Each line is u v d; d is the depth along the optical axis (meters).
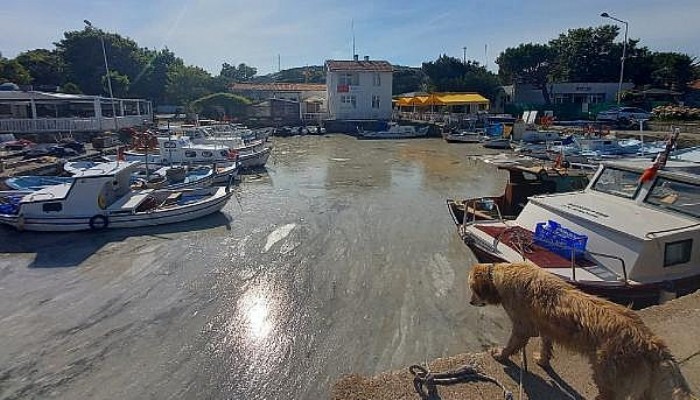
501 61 69.19
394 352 7.56
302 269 11.23
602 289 7.24
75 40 62.53
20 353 7.65
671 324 4.91
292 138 47.31
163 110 63.34
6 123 30.80
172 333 8.27
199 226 15.20
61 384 6.84
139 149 26.55
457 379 4.14
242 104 57.06
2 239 13.75
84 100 35.62
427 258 11.90
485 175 25.25
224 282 10.51
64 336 8.18
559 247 8.30
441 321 8.55
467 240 9.48
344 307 9.18
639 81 60.81
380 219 15.91
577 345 3.70
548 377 4.18
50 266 11.62
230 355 7.55
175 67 69.81
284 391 6.63
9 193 16.62
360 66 56.75
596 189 9.66
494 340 7.87
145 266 11.58
